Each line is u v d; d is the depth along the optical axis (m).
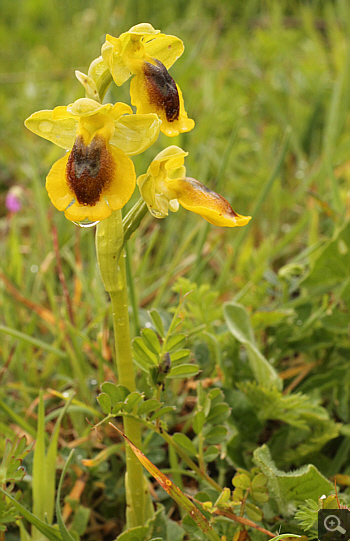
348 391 0.21
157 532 0.17
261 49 0.52
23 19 0.66
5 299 0.25
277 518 0.18
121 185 0.15
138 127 0.15
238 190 0.35
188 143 0.37
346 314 0.22
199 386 0.18
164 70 0.15
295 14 0.63
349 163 0.35
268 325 0.22
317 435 0.19
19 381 0.24
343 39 0.52
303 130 0.41
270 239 0.26
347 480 0.19
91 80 0.15
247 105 0.45
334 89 0.39
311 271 0.23
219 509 0.17
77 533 0.18
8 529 0.19
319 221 0.32
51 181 0.15
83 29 0.56
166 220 0.33
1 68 0.57
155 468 0.16
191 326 0.22
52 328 0.25
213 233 0.32
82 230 0.31
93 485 0.20
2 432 0.20
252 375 0.21
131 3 0.60
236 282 0.27
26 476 0.19
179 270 0.28
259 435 0.21
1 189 0.40
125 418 0.17
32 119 0.15
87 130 0.15
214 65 0.51
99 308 0.25
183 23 0.60
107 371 0.23
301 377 0.22
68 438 0.22
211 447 0.18
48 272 0.27
